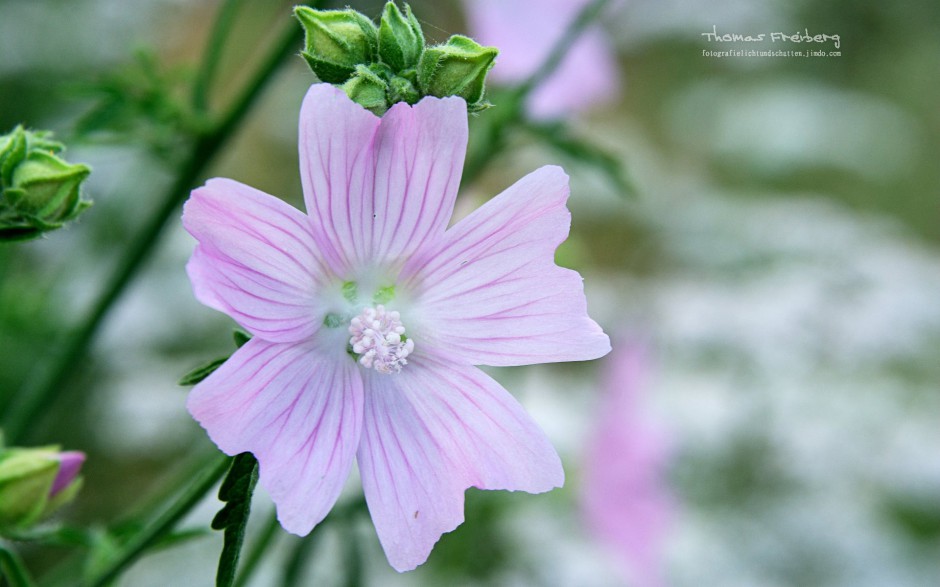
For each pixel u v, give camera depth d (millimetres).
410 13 367
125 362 754
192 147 463
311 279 371
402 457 373
